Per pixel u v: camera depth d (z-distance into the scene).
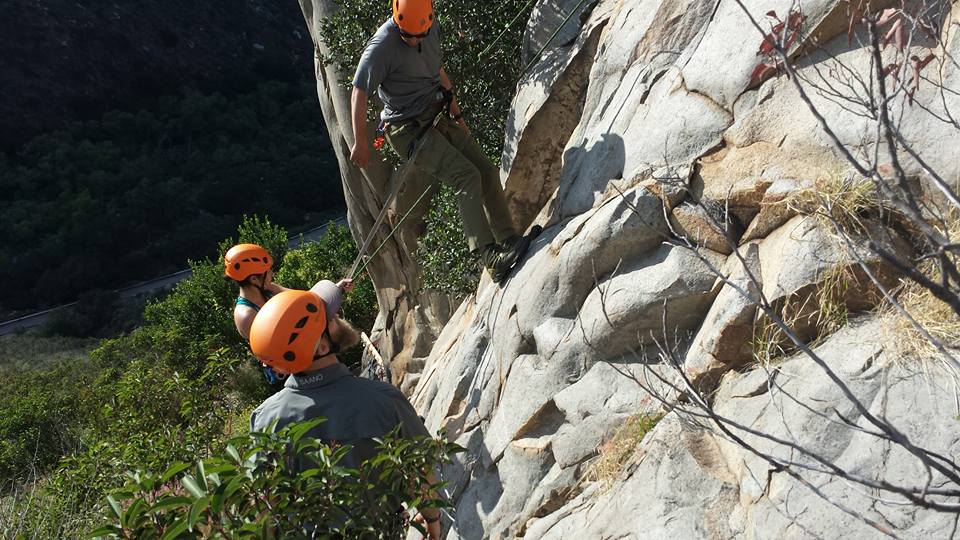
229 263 4.51
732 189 3.44
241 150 76.88
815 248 2.97
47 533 5.61
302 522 2.40
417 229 9.25
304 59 95.19
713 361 3.13
